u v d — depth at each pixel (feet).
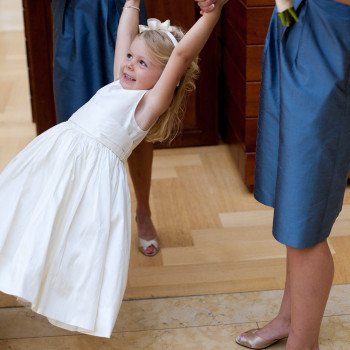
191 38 5.21
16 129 10.59
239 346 6.15
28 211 5.37
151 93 5.60
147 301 6.77
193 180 9.30
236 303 6.75
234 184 9.18
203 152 10.16
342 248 7.61
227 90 9.93
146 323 6.47
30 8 8.95
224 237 7.93
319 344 6.15
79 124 5.66
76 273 5.36
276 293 6.88
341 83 4.76
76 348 6.15
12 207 5.35
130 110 5.60
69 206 5.39
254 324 6.43
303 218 5.03
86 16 6.66
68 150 5.49
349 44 4.71
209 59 9.71
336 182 5.06
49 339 6.26
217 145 10.37
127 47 6.13
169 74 5.41
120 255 5.42
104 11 6.64
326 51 4.77
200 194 8.93
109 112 5.60
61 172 5.41
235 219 8.33
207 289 6.97
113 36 6.73
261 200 5.75
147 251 7.56
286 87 4.92
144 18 6.89
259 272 7.25
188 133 10.18
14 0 18.13
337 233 7.91
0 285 5.18
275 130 5.45
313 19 4.79
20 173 5.48
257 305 6.71
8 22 16.17
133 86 5.71
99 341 6.23
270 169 5.59
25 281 5.12
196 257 7.55
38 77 9.36
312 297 5.33
